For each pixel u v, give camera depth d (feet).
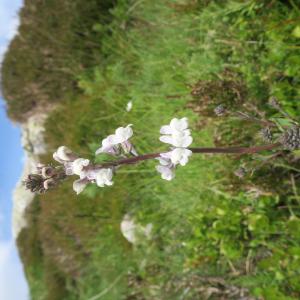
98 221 1.35
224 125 0.84
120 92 1.20
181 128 0.44
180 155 0.44
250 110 0.80
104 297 1.38
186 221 1.01
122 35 1.28
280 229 0.81
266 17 0.83
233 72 0.87
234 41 0.89
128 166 1.08
